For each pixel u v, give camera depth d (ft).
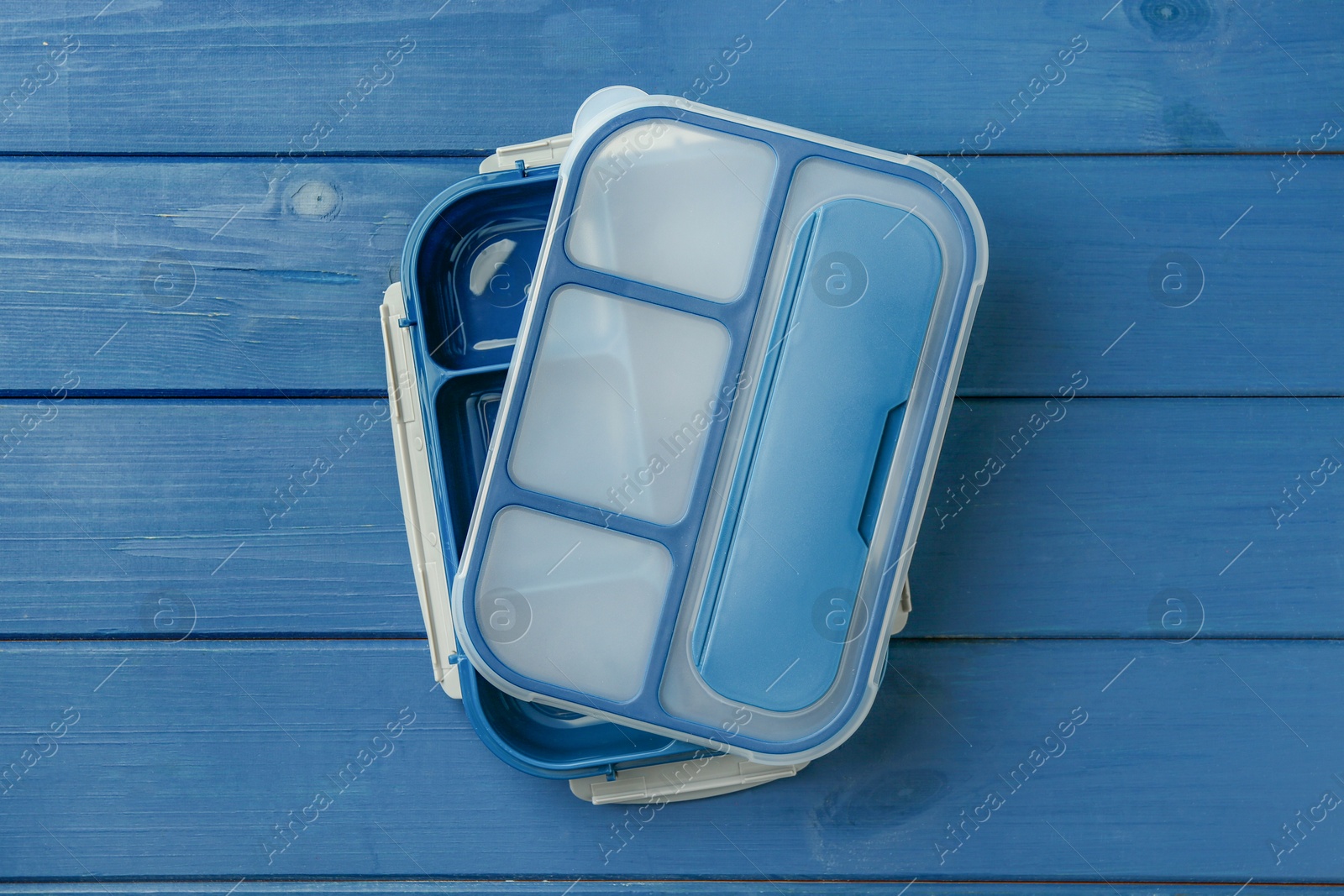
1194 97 2.69
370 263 2.68
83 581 2.69
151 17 2.67
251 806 2.70
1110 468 2.69
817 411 2.26
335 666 2.70
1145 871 2.69
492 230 2.63
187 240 2.68
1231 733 2.68
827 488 2.26
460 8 2.68
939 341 2.28
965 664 2.71
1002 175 2.69
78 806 2.70
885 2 2.68
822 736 2.31
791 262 2.26
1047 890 2.69
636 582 2.29
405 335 2.58
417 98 2.68
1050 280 2.69
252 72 2.68
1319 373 2.69
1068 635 2.70
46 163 2.67
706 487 2.27
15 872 2.70
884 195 2.28
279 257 2.68
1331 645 2.68
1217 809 2.69
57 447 2.68
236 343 2.68
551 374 2.25
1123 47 2.69
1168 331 2.69
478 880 2.71
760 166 2.27
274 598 2.69
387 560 2.69
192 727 2.70
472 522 2.26
